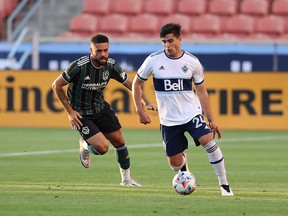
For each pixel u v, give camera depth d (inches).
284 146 2105.1
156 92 1251.2
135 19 3248.0
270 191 1283.2
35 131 2524.6
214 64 2829.7
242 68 2827.3
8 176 1481.3
